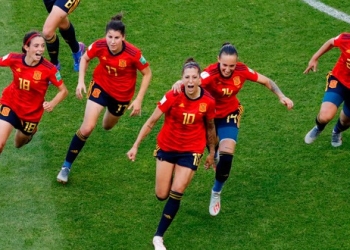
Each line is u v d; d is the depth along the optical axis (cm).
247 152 2572
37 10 3212
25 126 2370
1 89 2802
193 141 2162
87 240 2219
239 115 2322
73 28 2858
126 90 2427
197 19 3184
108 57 2358
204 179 2470
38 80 2300
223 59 2189
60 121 2688
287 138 2630
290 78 2898
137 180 2450
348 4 3297
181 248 2209
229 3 3281
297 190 2419
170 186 2200
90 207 2338
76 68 2933
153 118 2150
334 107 2453
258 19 3195
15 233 2234
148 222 2289
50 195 2378
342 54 2433
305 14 3228
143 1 3278
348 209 2341
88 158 2538
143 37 3084
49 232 2241
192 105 2117
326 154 2566
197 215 2333
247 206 2364
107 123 2533
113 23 2306
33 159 2525
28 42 2255
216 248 2209
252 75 2273
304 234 2253
